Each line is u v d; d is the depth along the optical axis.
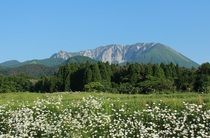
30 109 23.09
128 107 23.59
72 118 21.67
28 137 20.44
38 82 75.06
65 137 19.69
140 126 20.14
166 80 48.97
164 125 20.02
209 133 18.77
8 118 22.91
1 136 20.03
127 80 59.78
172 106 22.77
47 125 20.77
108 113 23.03
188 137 19.30
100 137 19.31
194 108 21.23
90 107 23.34
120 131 19.66
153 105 23.28
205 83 41.75
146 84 46.16
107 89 53.56
